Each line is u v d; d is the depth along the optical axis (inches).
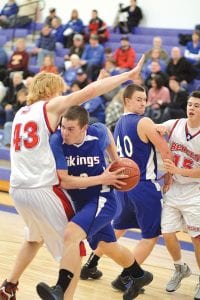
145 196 189.6
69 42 538.3
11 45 575.8
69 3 603.8
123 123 194.5
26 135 153.2
